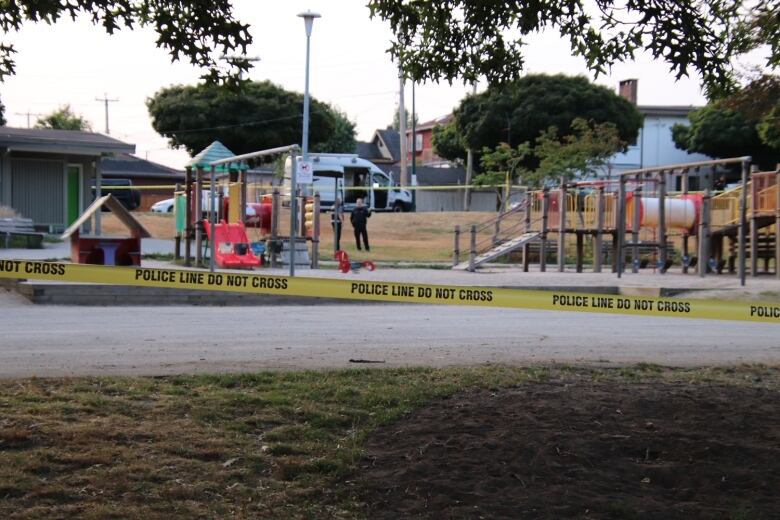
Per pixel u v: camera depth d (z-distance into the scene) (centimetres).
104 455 600
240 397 757
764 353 1177
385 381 852
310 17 2559
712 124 5891
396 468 615
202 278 920
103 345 1085
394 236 3838
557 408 752
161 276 914
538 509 560
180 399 748
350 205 4778
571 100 5516
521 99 5553
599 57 823
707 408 772
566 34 830
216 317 1449
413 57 909
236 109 5922
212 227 2020
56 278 889
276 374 871
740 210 2295
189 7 771
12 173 3131
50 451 600
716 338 1330
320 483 585
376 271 2362
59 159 3219
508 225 3991
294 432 675
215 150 2277
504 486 593
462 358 1053
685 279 2298
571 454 644
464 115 5791
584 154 4266
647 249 2973
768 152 5888
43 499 532
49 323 1305
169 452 618
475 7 856
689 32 768
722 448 666
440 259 2973
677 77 787
